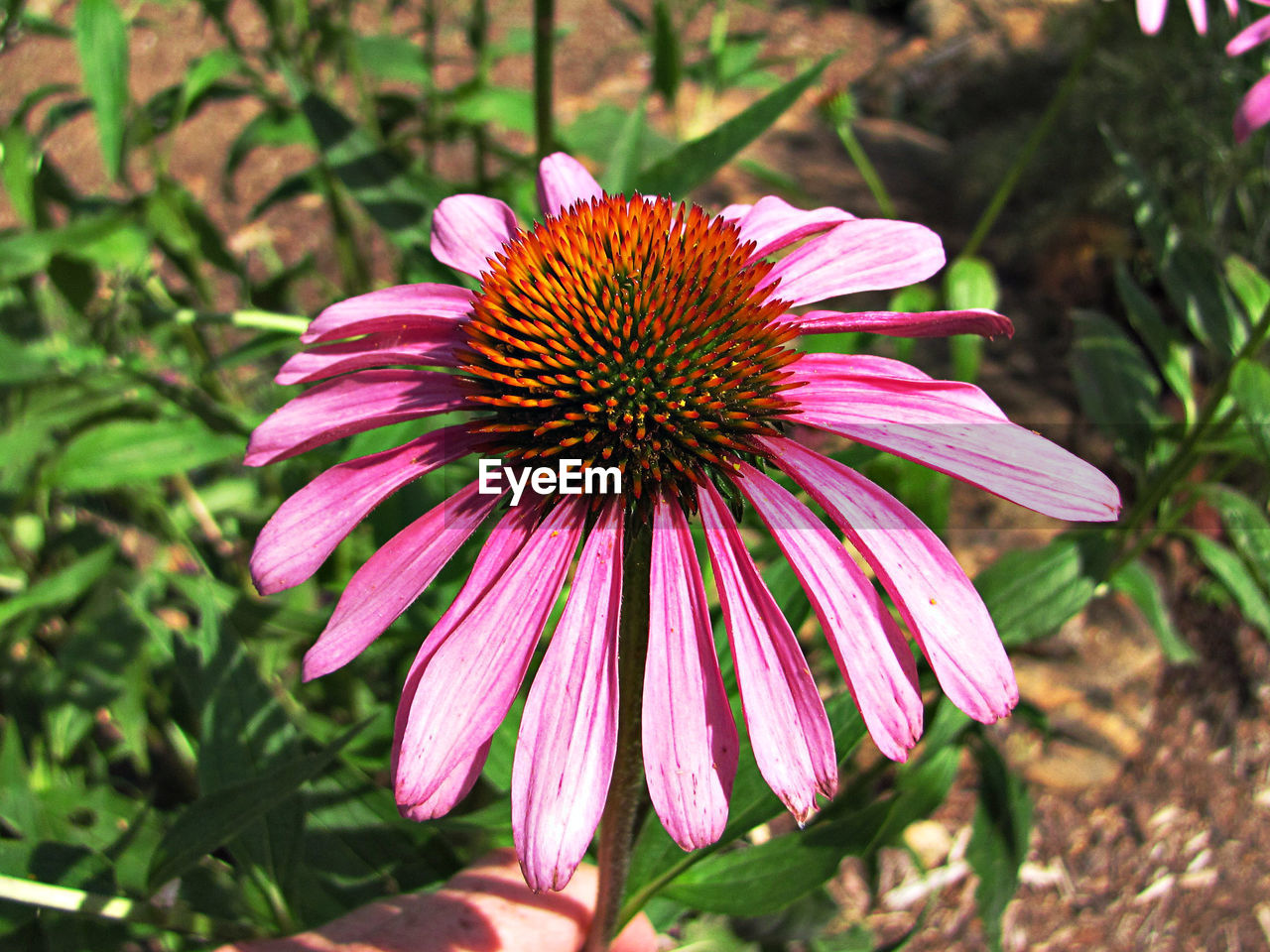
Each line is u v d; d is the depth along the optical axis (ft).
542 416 0.41
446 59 1.09
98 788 0.68
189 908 0.58
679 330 0.41
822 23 2.08
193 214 0.79
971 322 0.39
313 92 0.60
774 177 1.01
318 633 0.62
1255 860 1.00
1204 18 0.62
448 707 0.36
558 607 0.64
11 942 0.53
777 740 0.35
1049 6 1.79
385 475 0.41
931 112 1.81
